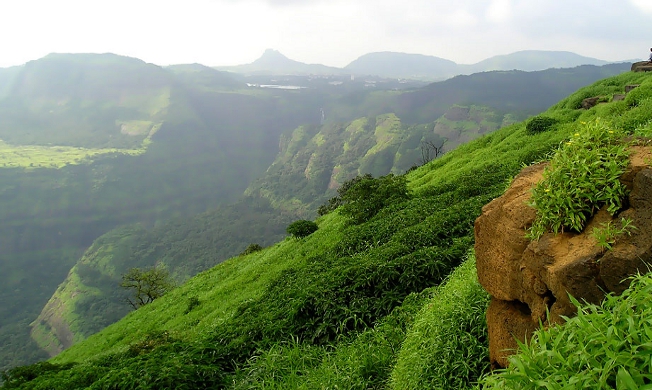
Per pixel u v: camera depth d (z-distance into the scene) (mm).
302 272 13477
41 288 154000
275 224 165750
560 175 3602
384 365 6395
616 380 2084
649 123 4168
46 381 9273
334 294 9242
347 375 6316
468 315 5379
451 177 20641
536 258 3572
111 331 26062
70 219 195250
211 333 10609
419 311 7066
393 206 17828
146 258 140875
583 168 3459
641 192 3107
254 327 9602
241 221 163250
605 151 3543
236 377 8047
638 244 2963
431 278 8922
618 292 2945
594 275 3084
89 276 130750
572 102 23859
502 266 4133
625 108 16188
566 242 3486
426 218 13141
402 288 8945
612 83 24641
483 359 4961
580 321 2457
